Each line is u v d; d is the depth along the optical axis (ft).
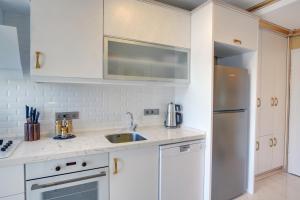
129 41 5.90
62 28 4.94
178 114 7.72
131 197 5.28
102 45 5.47
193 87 7.10
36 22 4.69
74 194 4.67
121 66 5.98
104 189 4.88
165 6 6.52
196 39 6.88
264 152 9.07
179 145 6.01
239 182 7.45
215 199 6.68
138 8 6.01
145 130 6.98
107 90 6.84
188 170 6.23
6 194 3.86
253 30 7.30
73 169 4.48
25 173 4.03
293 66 9.67
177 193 6.03
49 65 4.83
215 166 6.61
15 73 5.27
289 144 9.86
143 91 7.54
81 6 5.16
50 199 4.41
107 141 5.30
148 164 5.50
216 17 6.29
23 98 5.58
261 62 8.71
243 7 7.55
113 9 5.60
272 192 7.88
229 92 6.94
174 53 7.01
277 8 7.02
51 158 4.17
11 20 5.47
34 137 5.27
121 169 5.09
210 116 6.39
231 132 7.05
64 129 5.71
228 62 8.57
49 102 5.91
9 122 5.44
